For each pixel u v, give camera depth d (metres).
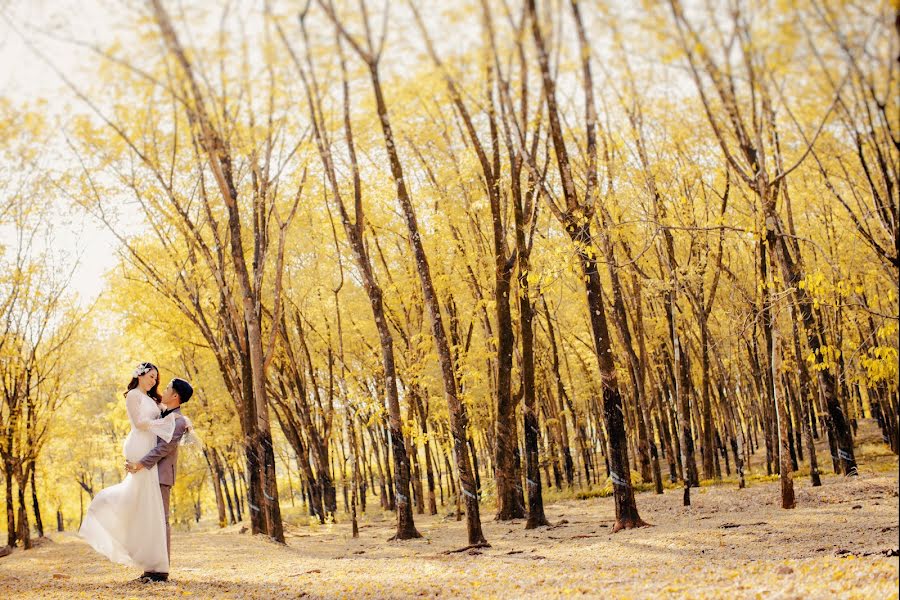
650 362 26.67
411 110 12.54
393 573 10.26
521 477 23.33
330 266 22.62
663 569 8.40
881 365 11.83
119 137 12.02
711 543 11.01
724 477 26.94
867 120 6.68
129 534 8.72
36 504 26.06
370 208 19.22
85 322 22.55
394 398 16.94
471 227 19.27
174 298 19.89
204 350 26.31
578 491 27.45
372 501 41.09
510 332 17.45
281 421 28.02
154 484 8.77
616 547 11.50
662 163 15.98
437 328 13.64
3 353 20.47
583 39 7.77
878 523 11.56
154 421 8.70
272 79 10.03
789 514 13.76
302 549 15.97
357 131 13.88
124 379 25.83
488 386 22.80
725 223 16.62
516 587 7.76
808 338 19.64
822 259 17.11
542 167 15.82
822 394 21.67
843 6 5.81
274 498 18.02
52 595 8.07
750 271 22.16
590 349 26.03
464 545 14.41
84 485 37.97
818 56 6.24
